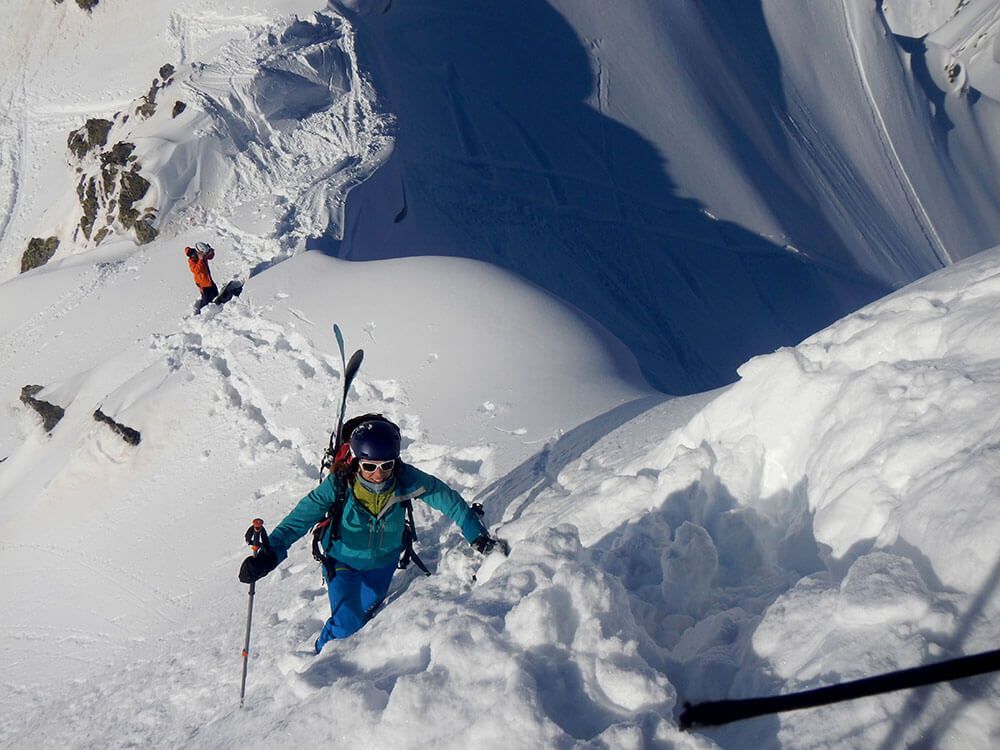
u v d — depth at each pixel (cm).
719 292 2811
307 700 366
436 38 3186
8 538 1007
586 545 433
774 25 4362
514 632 322
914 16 5450
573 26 3478
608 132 3212
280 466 902
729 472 412
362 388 945
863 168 4072
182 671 549
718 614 338
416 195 2555
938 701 237
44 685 692
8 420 1480
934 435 323
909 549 292
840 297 3017
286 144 2314
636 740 270
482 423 781
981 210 4353
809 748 247
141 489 973
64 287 1931
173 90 2384
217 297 1329
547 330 958
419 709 308
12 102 3384
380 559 488
